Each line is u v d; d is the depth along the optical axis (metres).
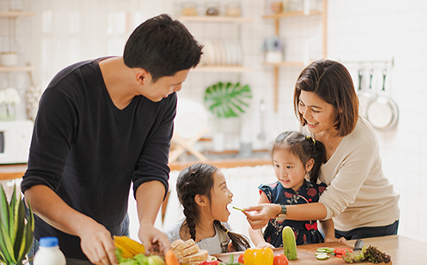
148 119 1.75
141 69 1.47
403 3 3.25
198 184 1.98
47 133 1.55
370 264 1.72
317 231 2.16
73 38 3.93
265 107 4.56
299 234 2.11
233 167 3.96
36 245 1.84
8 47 3.88
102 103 1.63
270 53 4.34
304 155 2.11
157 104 1.75
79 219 1.45
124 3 4.00
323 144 2.13
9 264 1.50
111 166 1.75
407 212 3.31
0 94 3.73
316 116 1.93
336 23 3.82
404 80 3.27
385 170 3.47
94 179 1.74
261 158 4.18
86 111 1.61
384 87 3.40
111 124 1.68
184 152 4.02
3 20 3.84
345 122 1.93
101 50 3.99
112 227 1.88
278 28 4.50
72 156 1.69
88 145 1.67
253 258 1.62
